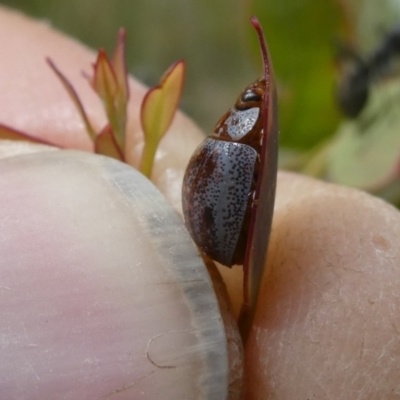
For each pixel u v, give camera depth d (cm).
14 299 6
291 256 6
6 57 8
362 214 6
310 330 6
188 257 6
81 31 20
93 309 6
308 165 11
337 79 11
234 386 6
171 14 21
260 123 6
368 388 6
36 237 6
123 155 7
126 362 6
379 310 6
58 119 8
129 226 6
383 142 10
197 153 6
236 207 6
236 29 20
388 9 13
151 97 7
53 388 6
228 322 6
